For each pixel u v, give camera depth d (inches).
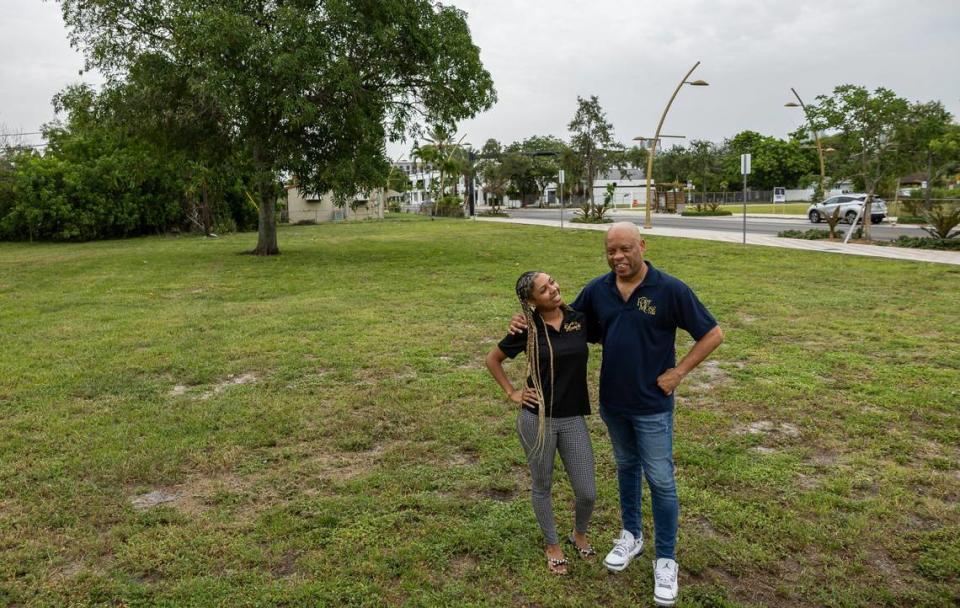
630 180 3531.0
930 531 137.6
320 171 709.9
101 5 656.4
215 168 816.9
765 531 138.3
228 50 612.1
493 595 118.3
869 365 259.6
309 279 557.9
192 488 162.9
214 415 212.5
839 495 153.9
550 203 3617.1
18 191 1236.5
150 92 661.3
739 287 455.8
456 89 734.5
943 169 1089.4
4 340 330.0
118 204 1306.6
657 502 116.6
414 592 118.5
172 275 606.5
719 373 255.3
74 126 778.8
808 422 200.4
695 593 118.2
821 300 402.0
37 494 158.1
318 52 614.5
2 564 128.9
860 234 840.3
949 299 398.9
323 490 159.9
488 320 363.6
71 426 204.2
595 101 2694.4
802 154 2928.2
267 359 282.7
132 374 264.7
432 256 738.2
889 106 753.0
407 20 677.9
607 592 119.1
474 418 207.2
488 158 3582.7
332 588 119.5
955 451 178.2
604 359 119.0
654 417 115.5
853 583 120.7
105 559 131.0
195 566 127.9
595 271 571.2
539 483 123.4
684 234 956.6
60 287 542.3
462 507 150.3
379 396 230.1
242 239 1176.2
